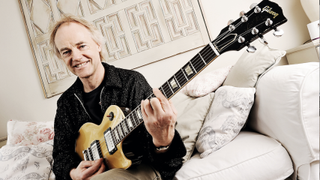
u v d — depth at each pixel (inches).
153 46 76.7
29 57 86.3
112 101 43.6
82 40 44.3
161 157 35.1
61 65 82.9
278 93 35.5
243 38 24.8
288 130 34.7
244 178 35.7
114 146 36.5
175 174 39.9
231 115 43.1
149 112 30.0
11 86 88.0
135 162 36.5
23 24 86.0
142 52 77.5
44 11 83.0
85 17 80.3
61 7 81.7
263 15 24.7
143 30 77.0
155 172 38.3
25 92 87.4
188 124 50.9
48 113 86.2
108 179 31.5
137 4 76.8
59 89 83.5
